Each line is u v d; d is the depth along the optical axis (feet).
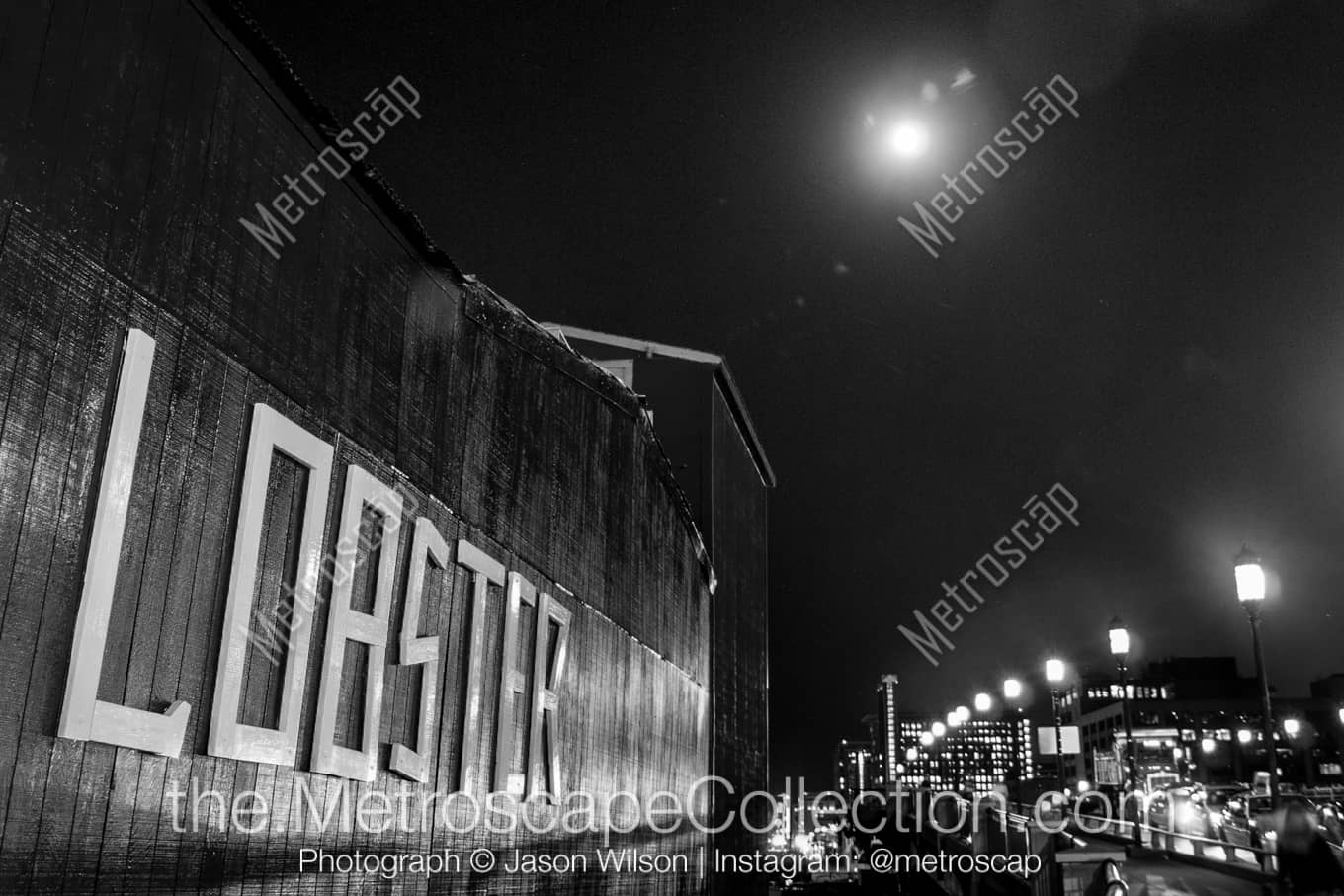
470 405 30.68
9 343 14.30
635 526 48.98
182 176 17.83
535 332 35.83
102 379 15.88
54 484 14.92
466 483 29.96
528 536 34.76
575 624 39.37
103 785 15.52
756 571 113.29
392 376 25.64
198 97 18.25
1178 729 366.43
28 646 14.34
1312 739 327.47
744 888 90.12
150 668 16.61
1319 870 34.32
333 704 21.71
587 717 40.40
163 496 17.02
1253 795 125.70
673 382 90.38
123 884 15.80
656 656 52.85
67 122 15.37
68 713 14.74
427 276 28.02
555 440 38.24
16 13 14.51
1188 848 82.43
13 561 14.20
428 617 26.96
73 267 15.40
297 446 20.63
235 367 19.10
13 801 13.98
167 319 17.31
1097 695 464.65
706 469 87.76
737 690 92.73
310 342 21.75
